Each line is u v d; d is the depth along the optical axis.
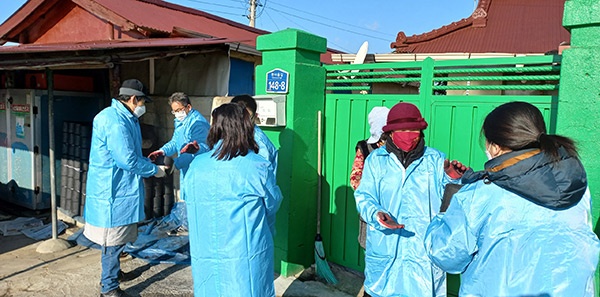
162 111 5.77
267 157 3.15
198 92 5.64
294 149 3.63
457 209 1.62
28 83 6.26
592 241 1.48
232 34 7.43
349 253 3.82
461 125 3.10
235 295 2.28
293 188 3.69
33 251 4.51
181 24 6.66
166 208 5.38
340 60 6.12
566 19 2.37
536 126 1.52
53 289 3.53
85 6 6.04
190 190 2.36
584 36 2.33
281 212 3.75
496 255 1.51
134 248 4.34
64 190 5.67
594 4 2.27
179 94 3.99
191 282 3.70
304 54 3.67
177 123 4.06
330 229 3.93
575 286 1.44
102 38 6.73
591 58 2.29
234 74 5.69
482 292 1.55
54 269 3.96
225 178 2.26
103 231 3.23
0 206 6.36
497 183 1.52
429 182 2.41
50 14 7.37
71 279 3.72
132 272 3.87
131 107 3.30
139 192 3.40
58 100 6.01
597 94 2.28
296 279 3.75
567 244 1.45
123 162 3.10
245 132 2.33
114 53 4.09
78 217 5.41
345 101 3.72
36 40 7.85
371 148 2.92
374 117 2.93
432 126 3.23
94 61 3.94
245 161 2.29
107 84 6.34
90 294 3.46
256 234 2.33
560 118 2.41
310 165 3.82
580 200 1.49
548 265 1.45
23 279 3.72
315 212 3.95
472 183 1.63
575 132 2.36
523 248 1.47
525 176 1.44
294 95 3.57
